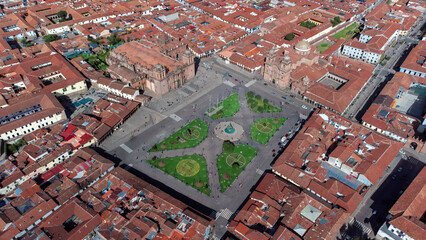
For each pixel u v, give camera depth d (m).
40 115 168.50
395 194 138.12
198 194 137.75
